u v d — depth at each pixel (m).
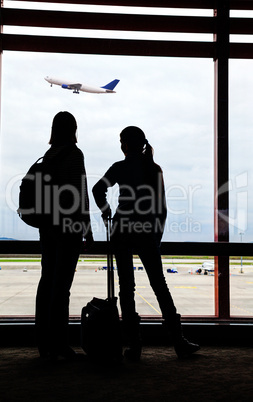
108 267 2.75
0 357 2.73
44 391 2.04
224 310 3.34
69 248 2.60
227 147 3.42
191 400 1.92
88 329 2.53
